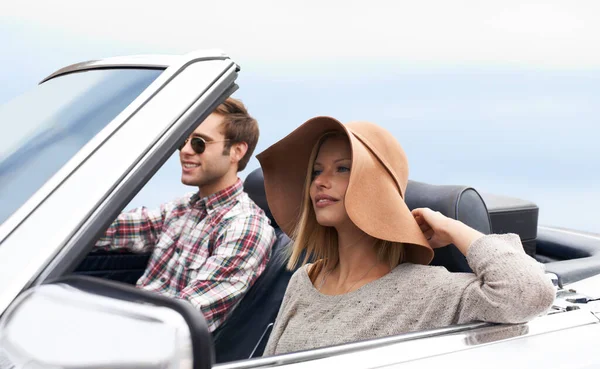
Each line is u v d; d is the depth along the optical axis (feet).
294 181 5.85
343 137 5.27
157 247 6.50
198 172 6.30
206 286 6.30
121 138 3.19
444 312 4.75
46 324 2.22
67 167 3.07
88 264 6.26
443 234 5.12
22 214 2.91
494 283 4.54
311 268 5.83
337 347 3.67
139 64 3.79
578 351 4.21
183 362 1.97
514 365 3.91
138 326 2.03
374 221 4.91
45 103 3.89
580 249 7.23
